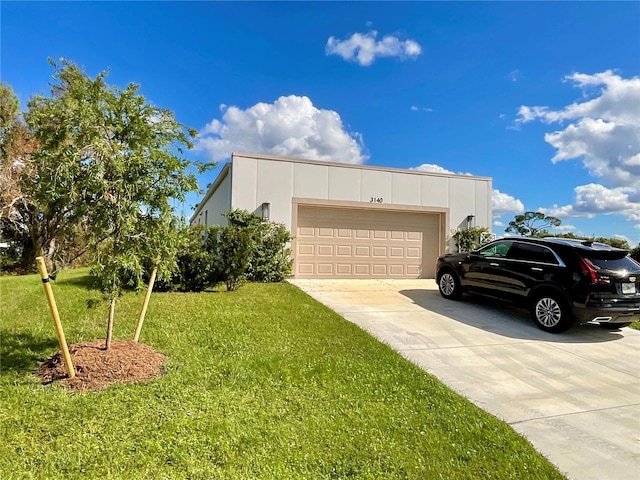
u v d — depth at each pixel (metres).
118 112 3.80
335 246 11.65
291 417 3.14
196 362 4.21
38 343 4.67
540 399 3.94
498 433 3.12
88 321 5.64
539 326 6.52
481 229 12.72
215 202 14.66
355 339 5.40
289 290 8.73
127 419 2.95
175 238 4.25
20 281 10.23
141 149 3.83
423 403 3.57
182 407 3.19
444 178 12.79
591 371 4.78
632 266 6.13
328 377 4.01
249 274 9.98
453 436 3.02
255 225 9.86
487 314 7.40
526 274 6.79
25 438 2.66
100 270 3.86
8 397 3.25
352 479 2.41
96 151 3.52
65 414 2.99
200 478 2.32
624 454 2.98
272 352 4.66
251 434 2.84
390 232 12.26
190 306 6.63
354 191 11.70
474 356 5.14
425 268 12.62
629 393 4.16
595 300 5.82
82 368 3.73
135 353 4.13
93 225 3.75
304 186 11.19
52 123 3.57
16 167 14.98
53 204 3.63
